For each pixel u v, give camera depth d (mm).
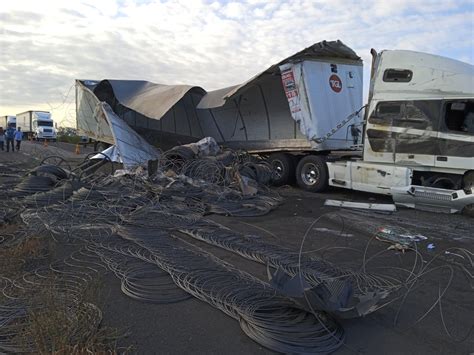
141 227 7520
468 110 9477
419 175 10359
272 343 3580
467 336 3941
